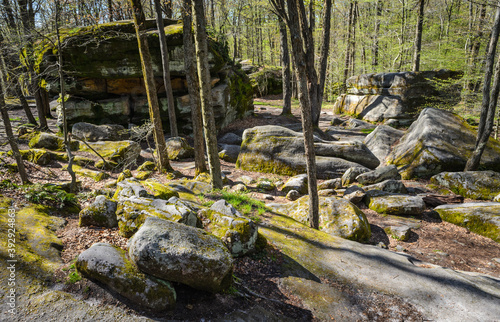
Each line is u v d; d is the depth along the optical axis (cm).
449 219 857
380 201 921
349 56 3222
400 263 586
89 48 1481
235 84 2248
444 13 2728
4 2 1147
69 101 1594
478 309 467
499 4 947
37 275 402
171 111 1490
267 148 1314
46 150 1122
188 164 1318
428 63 2634
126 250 477
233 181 1135
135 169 1184
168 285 405
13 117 1792
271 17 2447
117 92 1697
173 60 1591
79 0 782
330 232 729
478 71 1711
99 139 1370
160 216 529
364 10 3356
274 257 562
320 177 1227
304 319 436
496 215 794
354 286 514
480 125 1057
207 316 401
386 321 448
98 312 368
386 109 2156
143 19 991
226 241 529
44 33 891
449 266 641
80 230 552
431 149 1209
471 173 1043
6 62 1016
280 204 893
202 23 764
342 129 2073
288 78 2436
